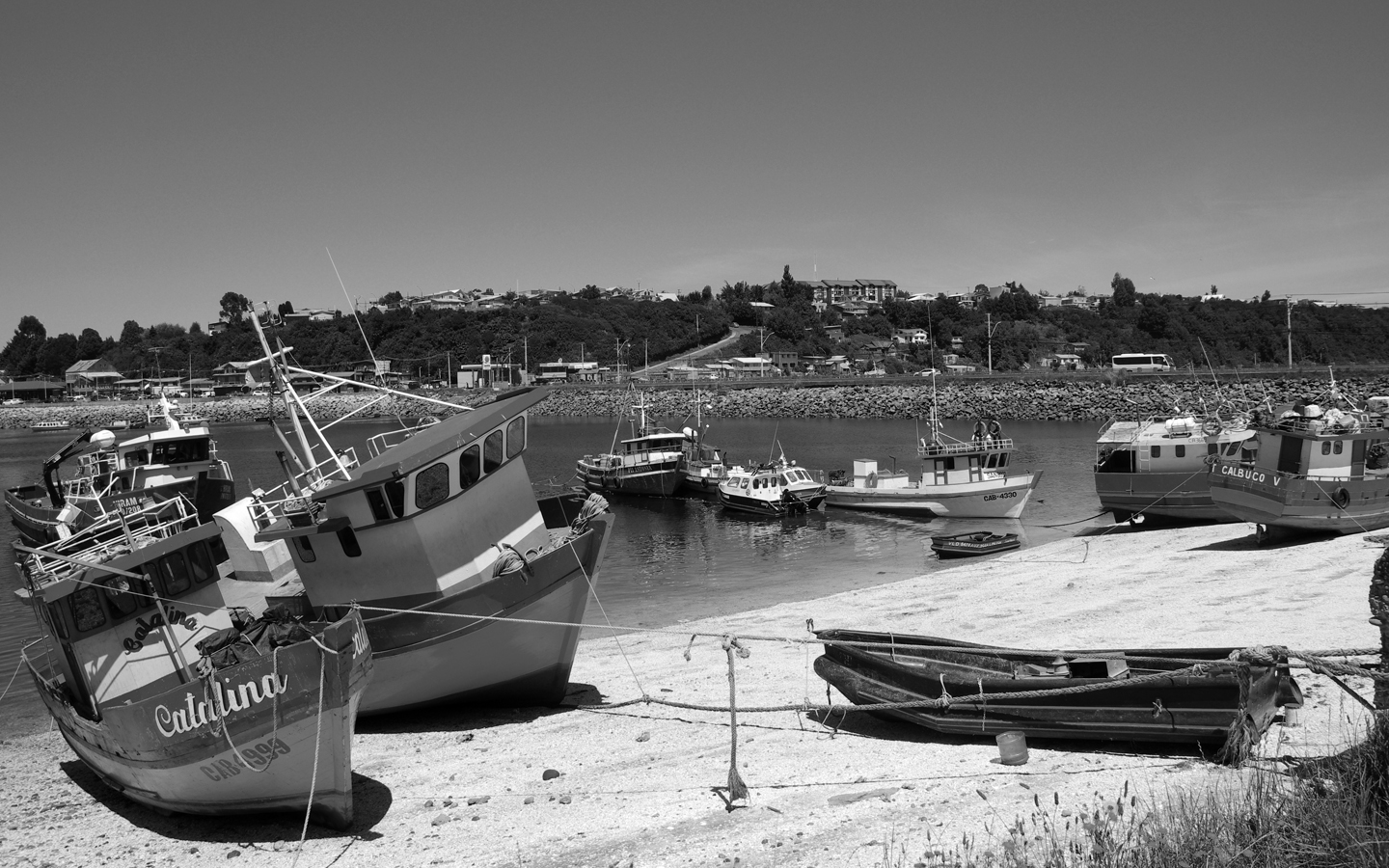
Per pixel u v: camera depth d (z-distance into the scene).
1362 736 10.41
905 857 8.66
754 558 37.00
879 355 176.25
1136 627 18.89
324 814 11.22
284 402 18.45
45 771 15.28
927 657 13.61
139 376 171.38
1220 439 34.47
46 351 192.00
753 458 74.50
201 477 32.84
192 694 11.02
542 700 16.33
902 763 11.70
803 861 8.92
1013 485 43.16
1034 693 10.99
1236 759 10.24
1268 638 16.48
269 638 11.48
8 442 123.44
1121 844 7.91
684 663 19.28
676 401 134.38
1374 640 15.41
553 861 9.63
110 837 11.95
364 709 15.28
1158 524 35.81
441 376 155.38
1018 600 23.31
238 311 199.88
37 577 13.55
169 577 13.12
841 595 26.77
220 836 11.62
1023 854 8.12
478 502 15.47
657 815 10.67
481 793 12.20
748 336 181.25
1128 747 11.40
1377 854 7.14
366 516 14.57
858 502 47.94
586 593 15.78
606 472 57.78
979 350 172.12
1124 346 166.75
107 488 30.92
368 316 173.12
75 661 13.29
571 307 190.88
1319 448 27.44
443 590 14.94
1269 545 27.41
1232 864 7.36
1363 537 25.95
